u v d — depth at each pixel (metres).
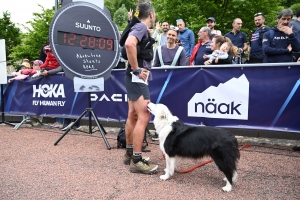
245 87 4.24
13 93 6.69
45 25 16.53
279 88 4.04
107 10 4.98
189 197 2.74
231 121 4.41
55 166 3.67
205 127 3.10
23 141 5.05
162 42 7.67
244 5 12.83
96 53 4.83
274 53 4.82
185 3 13.38
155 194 2.81
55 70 5.96
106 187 3.00
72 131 5.89
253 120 4.25
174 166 3.23
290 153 4.06
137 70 3.22
